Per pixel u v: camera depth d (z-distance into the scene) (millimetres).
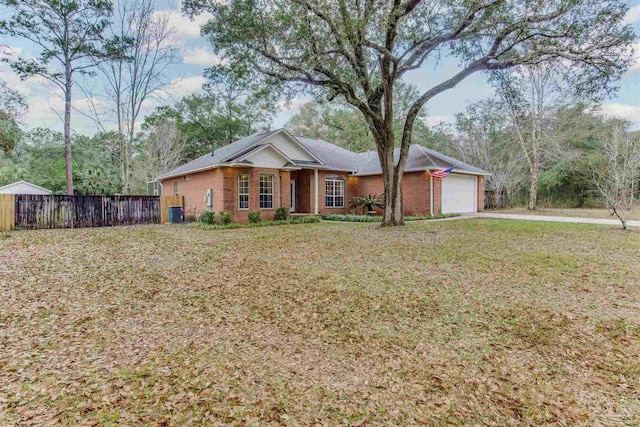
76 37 20625
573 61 10844
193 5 10859
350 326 4242
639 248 8758
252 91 13305
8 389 2826
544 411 2641
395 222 14219
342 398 2793
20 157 33000
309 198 20125
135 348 3645
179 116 32250
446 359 3434
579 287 5648
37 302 5004
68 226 15594
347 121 33469
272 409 2637
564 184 25688
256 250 9203
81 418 2477
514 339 3855
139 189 33656
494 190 26031
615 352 3553
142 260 7918
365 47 12641
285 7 10125
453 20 10844
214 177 16797
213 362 3355
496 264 7270
